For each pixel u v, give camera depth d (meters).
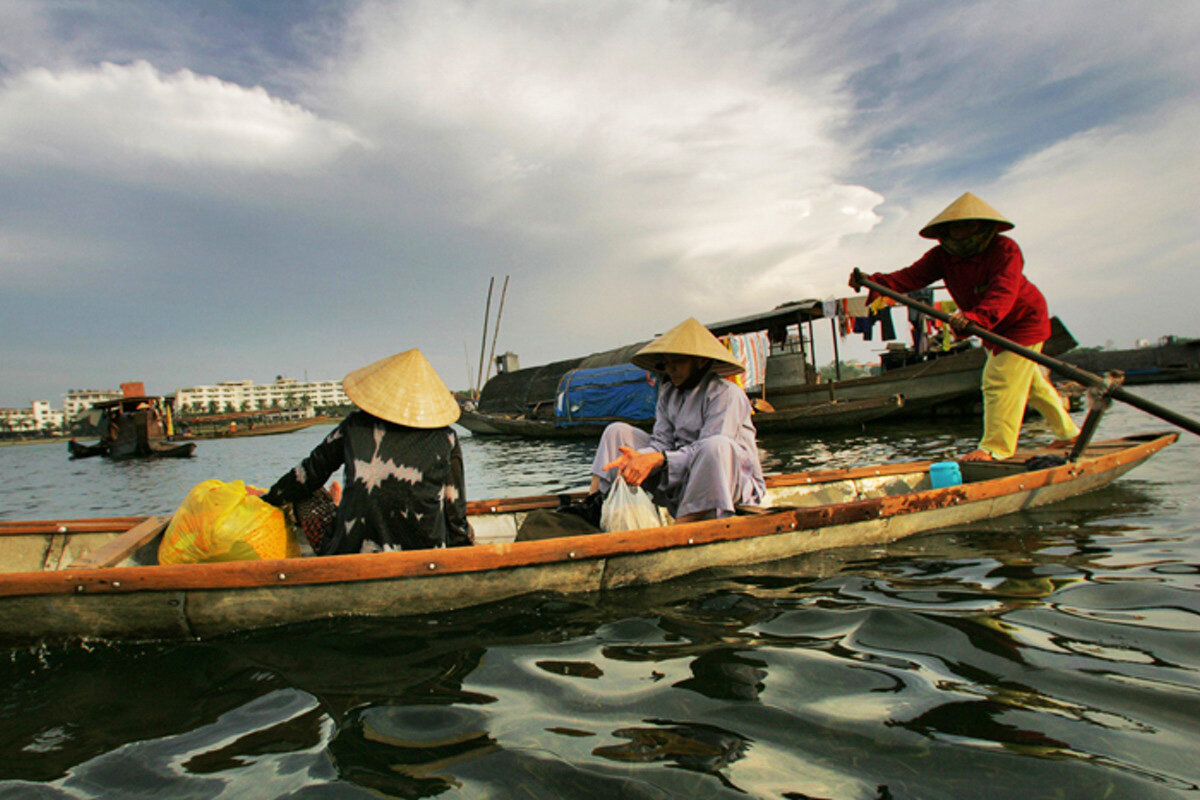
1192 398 23.73
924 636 2.59
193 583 2.63
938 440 12.61
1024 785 1.61
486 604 3.04
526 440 22.41
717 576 3.46
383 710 2.12
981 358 15.09
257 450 33.28
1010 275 4.85
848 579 3.37
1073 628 2.60
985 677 2.21
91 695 2.31
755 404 17.06
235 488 3.10
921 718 1.95
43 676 2.46
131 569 2.58
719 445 3.64
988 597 3.02
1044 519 4.52
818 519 3.75
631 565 3.29
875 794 1.59
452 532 3.22
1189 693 2.04
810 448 12.62
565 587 3.16
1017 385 5.35
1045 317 5.28
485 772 1.75
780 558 3.73
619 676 2.32
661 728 1.95
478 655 2.54
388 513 2.95
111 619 2.63
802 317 18.80
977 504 4.45
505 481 10.79
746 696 2.13
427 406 3.08
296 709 2.16
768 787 1.63
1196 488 5.36
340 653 2.58
